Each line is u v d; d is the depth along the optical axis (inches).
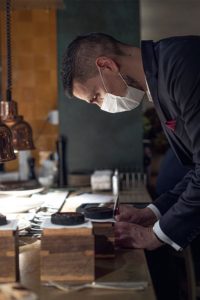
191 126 65.1
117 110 76.0
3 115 85.8
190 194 64.9
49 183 131.8
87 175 131.3
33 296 41.4
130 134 139.6
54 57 196.9
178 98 65.2
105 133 139.7
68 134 139.9
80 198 106.0
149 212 76.6
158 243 65.2
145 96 79.4
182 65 64.5
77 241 52.3
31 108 198.4
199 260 92.0
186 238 65.0
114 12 137.2
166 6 220.1
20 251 63.3
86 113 139.5
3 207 84.1
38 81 197.8
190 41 67.3
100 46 69.8
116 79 70.7
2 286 43.5
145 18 243.4
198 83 63.6
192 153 70.4
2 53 191.0
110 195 111.9
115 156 139.9
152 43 70.7
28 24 194.7
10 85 85.6
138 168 139.9
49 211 86.6
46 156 161.0
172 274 105.1
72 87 71.4
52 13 194.7
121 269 56.4
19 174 148.2
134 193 116.0
